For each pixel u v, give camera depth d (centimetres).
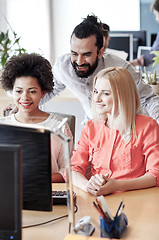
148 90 254
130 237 133
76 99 342
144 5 661
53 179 193
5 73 193
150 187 181
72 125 232
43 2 635
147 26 666
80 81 255
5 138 133
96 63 234
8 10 594
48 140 132
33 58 191
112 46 496
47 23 644
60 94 356
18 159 114
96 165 195
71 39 230
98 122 200
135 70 254
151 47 485
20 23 612
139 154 189
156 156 186
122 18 664
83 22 230
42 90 199
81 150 200
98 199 134
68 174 127
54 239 133
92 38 225
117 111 187
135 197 169
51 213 154
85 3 655
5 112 248
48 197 137
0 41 378
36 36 629
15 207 118
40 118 199
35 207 138
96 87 190
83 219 140
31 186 136
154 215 151
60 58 255
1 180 117
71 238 131
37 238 134
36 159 134
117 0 660
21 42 612
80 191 177
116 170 190
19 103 192
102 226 133
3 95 348
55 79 268
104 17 662
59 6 649
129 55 494
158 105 247
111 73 187
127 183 176
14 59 192
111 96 186
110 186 171
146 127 190
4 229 120
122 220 137
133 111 189
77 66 233
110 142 192
